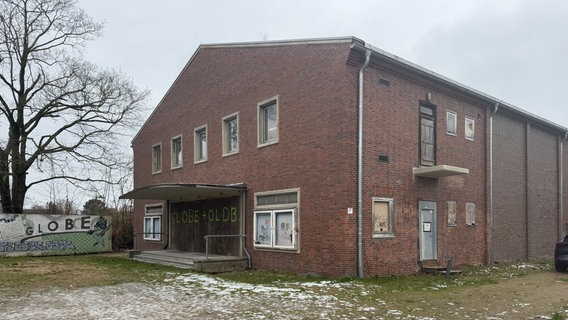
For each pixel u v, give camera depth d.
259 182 16.42
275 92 16.02
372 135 13.98
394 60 14.34
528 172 21.39
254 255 16.38
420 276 14.20
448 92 16.92
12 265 18.16
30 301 10.02
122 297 10.44
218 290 11.28
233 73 18.50
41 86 26.20
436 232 15.88
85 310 8.97
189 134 21.56
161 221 23.77
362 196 13.52
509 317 8.52
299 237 14.41
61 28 26.50
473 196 17.78
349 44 13.41
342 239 13.07
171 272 15.14
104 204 33.25
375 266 13.67
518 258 20.14
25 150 25.62
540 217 22.06
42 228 24.44
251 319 8.16
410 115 15.34
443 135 16.61
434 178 16.06
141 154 26.62
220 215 18.61
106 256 23.33
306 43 14.85
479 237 17.84
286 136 15.34
